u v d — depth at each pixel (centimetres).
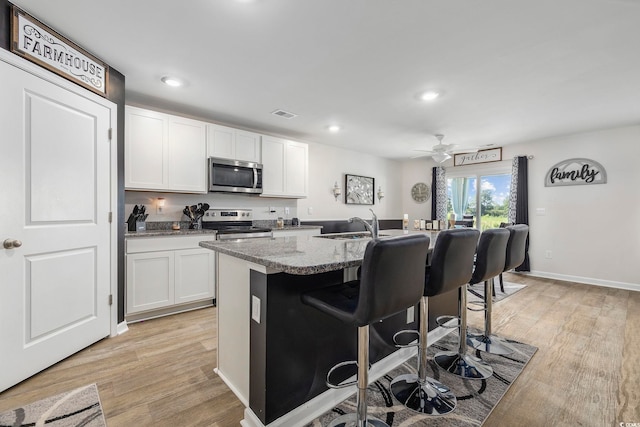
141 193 335
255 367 147
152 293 285
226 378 181
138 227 312
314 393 160
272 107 334
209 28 190
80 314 218
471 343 236
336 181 546
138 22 184
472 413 156
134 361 206
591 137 431
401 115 358
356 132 440
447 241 156
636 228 398
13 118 173
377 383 185
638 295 375
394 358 211
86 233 221
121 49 216
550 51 216
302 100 313
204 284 320
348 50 217
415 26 188
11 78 171
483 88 281
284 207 467
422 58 227
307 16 178
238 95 300
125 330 258
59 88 198
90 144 223
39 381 181
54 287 198
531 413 156
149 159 303
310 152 507
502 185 538
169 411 156
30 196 183
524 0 164
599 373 194
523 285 425
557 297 367
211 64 238
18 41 173
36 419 148
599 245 427
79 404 160
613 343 238
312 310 158
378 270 114
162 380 184
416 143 511
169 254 296
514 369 199
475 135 451
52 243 197
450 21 183
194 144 336
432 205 612
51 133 195
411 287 131
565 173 453
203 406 160
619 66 237
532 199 486
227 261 179
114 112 245
